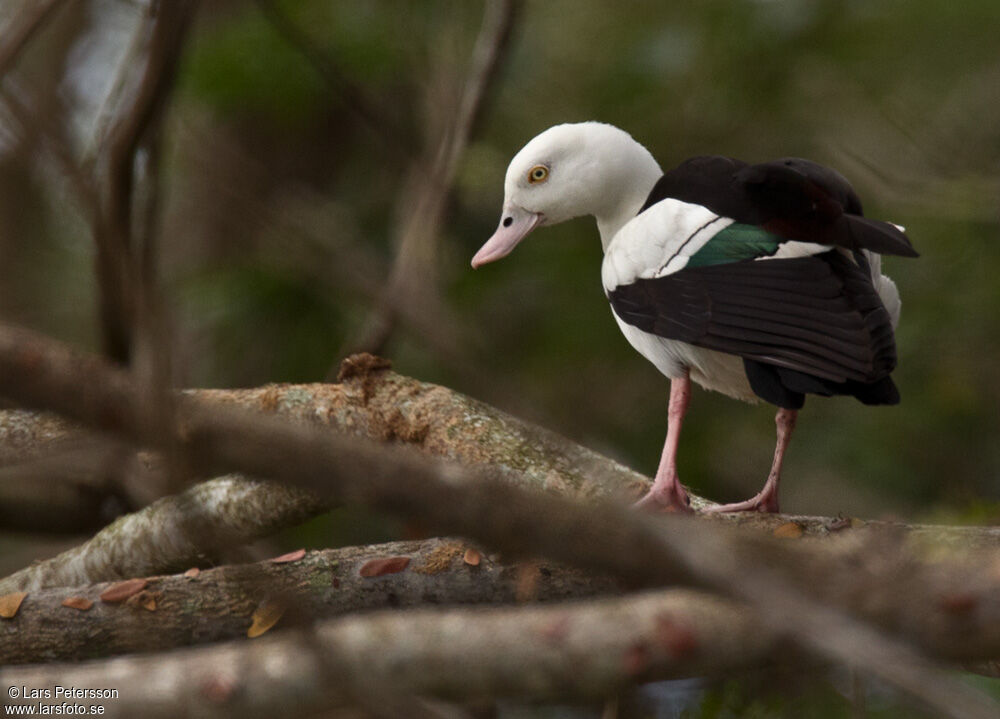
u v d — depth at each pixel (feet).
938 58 51.83
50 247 59.16
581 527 8.73
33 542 46.60
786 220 28.45
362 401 29.04
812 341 26.20
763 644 14.12
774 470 30.99
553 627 14.94
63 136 20.52
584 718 30.32
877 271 30.42
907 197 49.24
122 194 28.73
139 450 8.82
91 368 8.33
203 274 50.52
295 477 8.44
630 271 30.81
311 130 57.98
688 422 48.62
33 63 48.37
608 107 51.44
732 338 27.35
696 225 29.86
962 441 48.08
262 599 24.49
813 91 51.75
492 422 28.12
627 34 51.85
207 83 48.14
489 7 41.70
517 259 49.73
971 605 10.39
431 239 39.86
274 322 48.65
